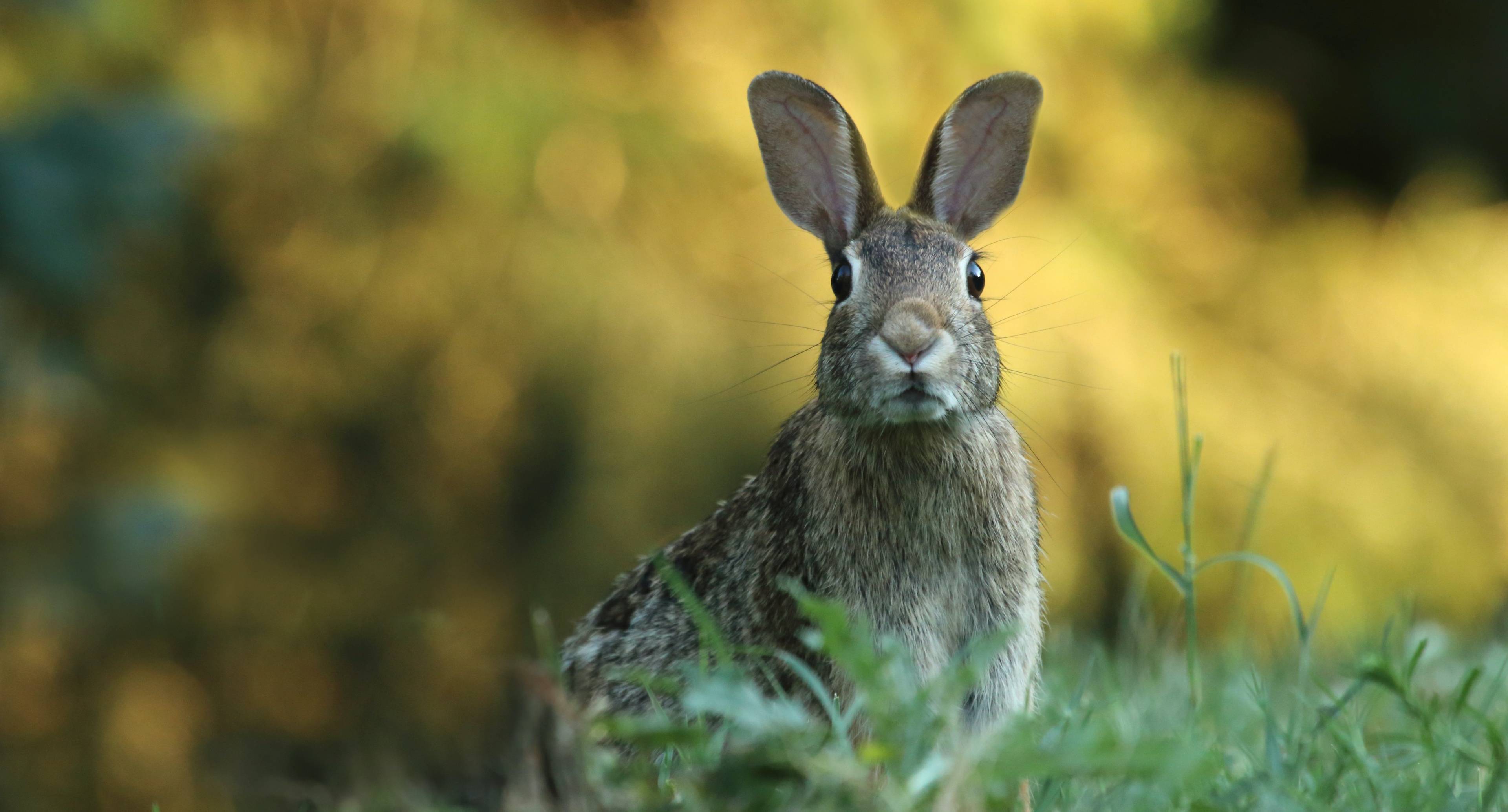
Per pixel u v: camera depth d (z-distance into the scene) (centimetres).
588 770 381
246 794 759
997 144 640
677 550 600
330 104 1350
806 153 632
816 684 421
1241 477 1370
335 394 1334
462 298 1324
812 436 549
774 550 545
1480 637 867
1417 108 1772
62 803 1234
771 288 1345
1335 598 1348
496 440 1311
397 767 586
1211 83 1664
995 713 529
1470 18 1777
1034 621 551
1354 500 1403
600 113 1359
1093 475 1345
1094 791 459
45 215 975
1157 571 1323
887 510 525
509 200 1336
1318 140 1773
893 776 364
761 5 1421
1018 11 1436
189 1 1345
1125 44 1523
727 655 461
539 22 1424
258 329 1338
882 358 513
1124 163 1495
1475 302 1622
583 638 615
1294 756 485
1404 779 464
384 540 1321
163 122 1028
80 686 1283
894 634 524
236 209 1343
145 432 1295
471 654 1257
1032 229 1416
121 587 1062
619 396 1291
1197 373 1421
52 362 1080
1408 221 1711
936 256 555
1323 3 1781
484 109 1330
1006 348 1330
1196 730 511
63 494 1197
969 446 534
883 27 1398
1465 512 1454
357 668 1298
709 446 1284
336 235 1341
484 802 498
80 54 1241
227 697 1298
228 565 1312
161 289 1341
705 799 365
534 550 1291
